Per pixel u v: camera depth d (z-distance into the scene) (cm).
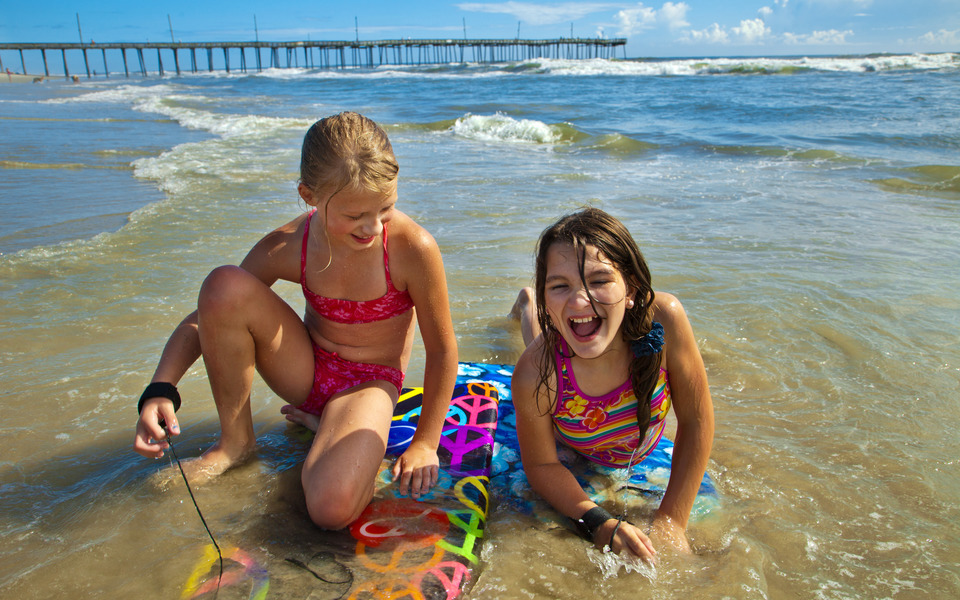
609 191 680
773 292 381
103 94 2680
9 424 244
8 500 200
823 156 883
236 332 205
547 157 941
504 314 363
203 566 171
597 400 200
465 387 277
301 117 1500
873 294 374
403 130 1307
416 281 217
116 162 861
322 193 185
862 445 234
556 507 202
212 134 1205
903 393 270
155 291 380
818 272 415
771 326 336
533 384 201
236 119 1423
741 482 215
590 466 229
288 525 188
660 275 415
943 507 200
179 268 420
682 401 201
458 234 516
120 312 350
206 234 496
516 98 1953
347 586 163
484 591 167
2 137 1132
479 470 220
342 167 179
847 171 789
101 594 161
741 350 312
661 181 740
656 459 234
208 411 261
